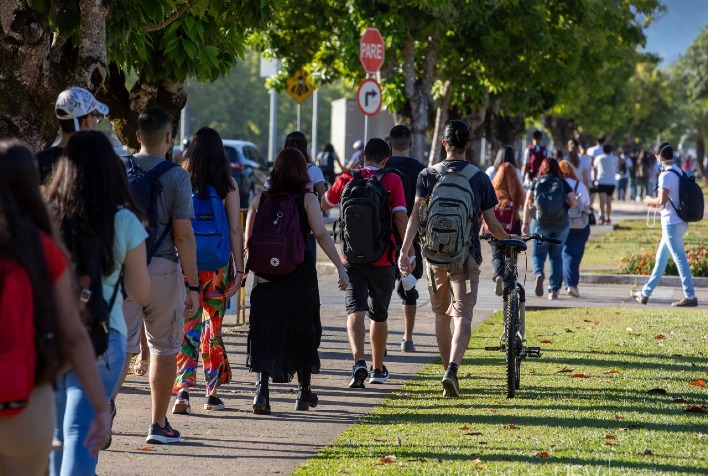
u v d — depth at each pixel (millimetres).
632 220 82375
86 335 10352
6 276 9648
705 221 85438
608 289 41531
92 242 12008
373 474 15500
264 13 24562
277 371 19953
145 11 21531
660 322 31938
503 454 16656
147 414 20078
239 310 31625
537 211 36344
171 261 16922
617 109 146125
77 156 12156
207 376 20672
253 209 20203
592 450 16844
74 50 20203
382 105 54156
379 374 23469
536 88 67188
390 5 51031
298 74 59562
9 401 9703
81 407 11812
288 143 26844
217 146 19875
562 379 23406
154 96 26250
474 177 21391
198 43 24594
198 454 17141
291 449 17547
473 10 54250
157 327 17172
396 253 23062
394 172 22906
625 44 81688
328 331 30672
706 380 22969
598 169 77438
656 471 15414
